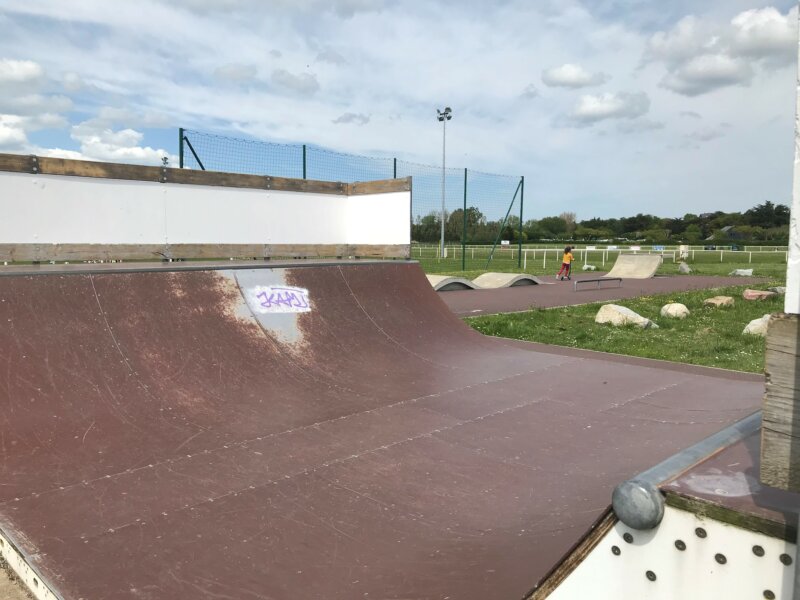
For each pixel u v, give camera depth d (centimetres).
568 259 2178
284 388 469
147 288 491
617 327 980
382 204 794
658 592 127
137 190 605
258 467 331
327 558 241
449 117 3272
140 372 425
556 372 589
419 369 564
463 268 2334
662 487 125
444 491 310
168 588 217
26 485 293
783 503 115
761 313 1161
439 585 214
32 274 436
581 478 330
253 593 216
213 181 671
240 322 525
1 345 388
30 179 526
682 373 603
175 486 302
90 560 233
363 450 363
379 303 665
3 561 251
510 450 371
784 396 105
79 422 362
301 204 771
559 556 223
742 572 113
